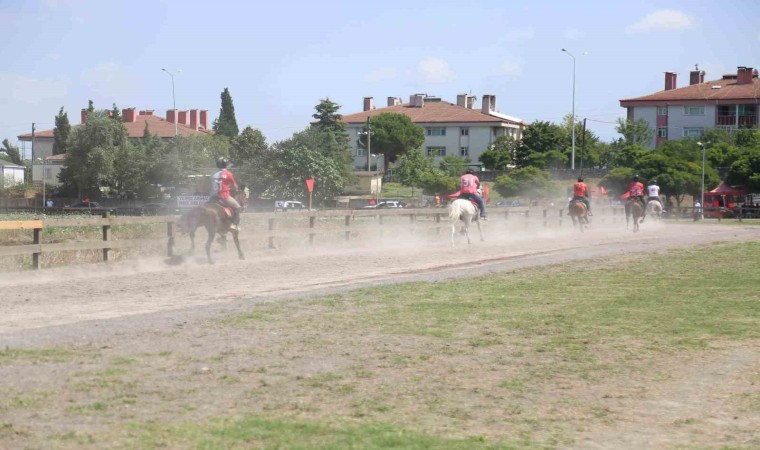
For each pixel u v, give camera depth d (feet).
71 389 29.43
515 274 69.31
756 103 336.90
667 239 116.37
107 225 76.28
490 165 355.36
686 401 30.53
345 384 31.55
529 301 53.52
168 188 279.69
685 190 255.70
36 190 307.37
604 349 39.01
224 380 31.48
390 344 39.01
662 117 353.51
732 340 41.39
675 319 47.29
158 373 32.12
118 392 29.25
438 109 406.82
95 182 285.64
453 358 36.50
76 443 23.85
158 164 277.85
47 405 27.48
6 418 26.02
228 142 310.86
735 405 30.12
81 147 288.30
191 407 27.81
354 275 67.92
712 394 31.53
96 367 32.71
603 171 291.17
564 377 33.60
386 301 52.24
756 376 34.30
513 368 34.96
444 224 115.55
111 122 293.02
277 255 86.43
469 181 102.94
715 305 52.75
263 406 28.27
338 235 110.01
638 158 283.38
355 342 39.27
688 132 349.61
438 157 393.29
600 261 81.61
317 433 25.45
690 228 152.66
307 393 30.12
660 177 253.65
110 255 81.46
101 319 43.65
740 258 85.61
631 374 34.35
